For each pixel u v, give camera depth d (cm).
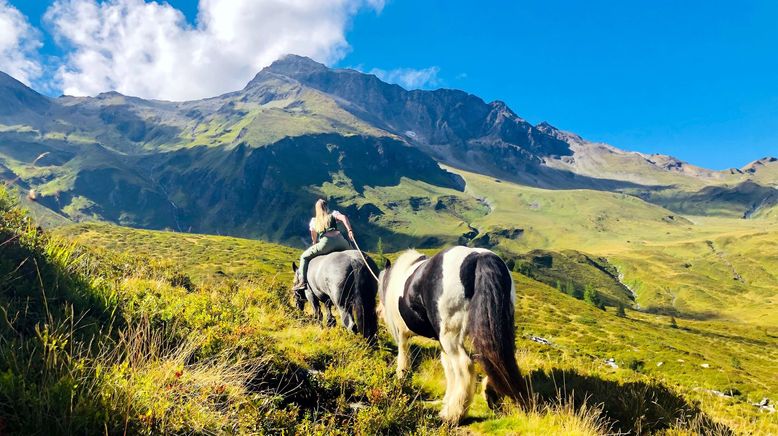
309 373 609
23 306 465
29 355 383
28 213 631
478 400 633
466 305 517
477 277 510
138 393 369
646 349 5931
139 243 9075
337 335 844
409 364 704
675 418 586
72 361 378
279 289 1409
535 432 496
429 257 642
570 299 11231
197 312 729
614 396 637
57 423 311
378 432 481
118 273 940
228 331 634
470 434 520
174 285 1164
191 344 530
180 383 416
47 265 556
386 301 702
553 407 569
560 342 5709
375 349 848
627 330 8162
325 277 908
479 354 482
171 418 363
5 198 607
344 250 994
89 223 10169
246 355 549
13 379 324
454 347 530
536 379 733
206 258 8169
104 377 369
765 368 7262
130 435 334
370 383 609
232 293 1182
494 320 482
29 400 320
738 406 862
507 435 502
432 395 675
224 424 388
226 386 449
